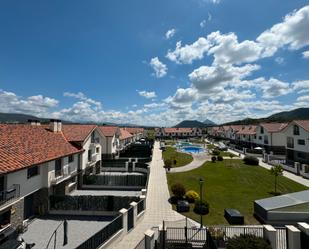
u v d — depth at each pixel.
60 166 24.41
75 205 21.11
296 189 27.62
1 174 14.13
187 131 144.25
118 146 51.75
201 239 15.10
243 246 11.97
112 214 20.78
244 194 25.81
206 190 27.50
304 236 12.48
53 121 28.14
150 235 13.06
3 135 19.08
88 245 12.80
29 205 20.12
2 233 14.91
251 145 67.94
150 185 30.08
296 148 41.44
